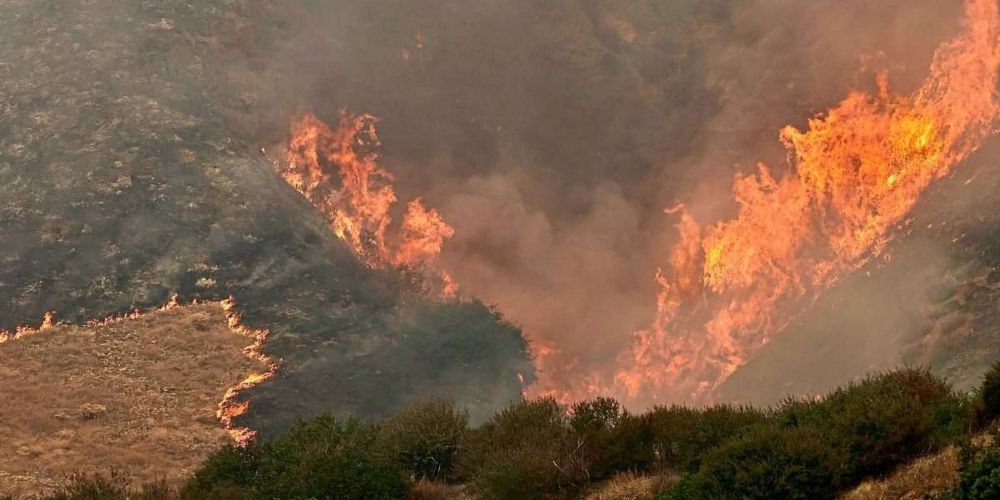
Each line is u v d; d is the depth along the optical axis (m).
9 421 67.81
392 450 28.61
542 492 24.38
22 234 99.69
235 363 84.50
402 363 89.56
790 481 19.33
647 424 25.11
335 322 93.75
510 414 28.88
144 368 81.69
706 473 20.31
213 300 94.25
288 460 28.84
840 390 22.53
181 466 63.84
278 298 95.75
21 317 87.94
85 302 91.38
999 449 16.53
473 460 27.84
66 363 81.06
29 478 58.00
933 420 19.69
